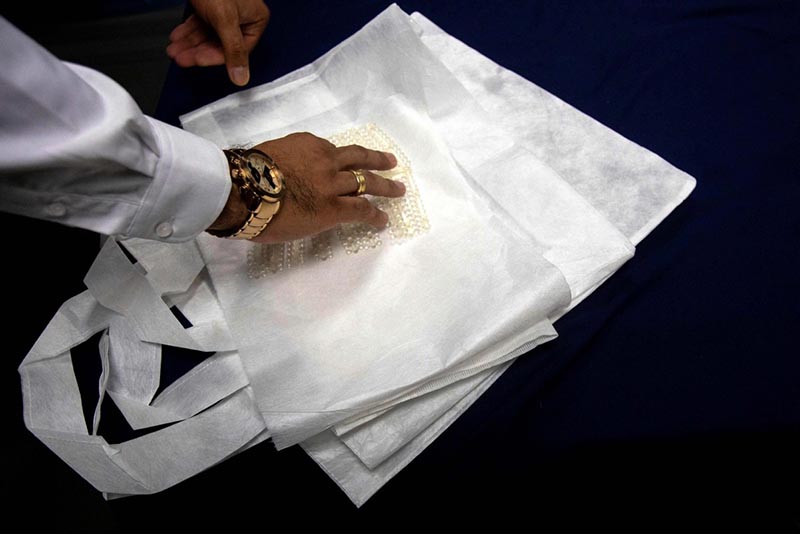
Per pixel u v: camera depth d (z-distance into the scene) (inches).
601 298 20.9
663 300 20.5
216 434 19.1
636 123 24.4
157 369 20.8
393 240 21.9
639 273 21.0
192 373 20.4
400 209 22.2
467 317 19.0
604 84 25.5
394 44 25.3
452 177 22.0
